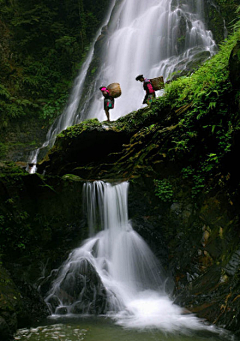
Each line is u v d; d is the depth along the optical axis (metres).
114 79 15.30
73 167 8.09
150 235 6.37
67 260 6.26
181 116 6.89
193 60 12.12
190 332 4.59
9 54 18.72
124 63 15.52
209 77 6.40
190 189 6.18
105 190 6.52
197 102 6.41
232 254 5.17
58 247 6.36
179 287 5.84
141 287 6.21
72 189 6.45
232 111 5.82
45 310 5.50
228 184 5.61
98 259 6.28
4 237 5.99
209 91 6.22
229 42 6.45
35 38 19.81
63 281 6.03
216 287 5.19
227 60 6.22
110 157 7.73
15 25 19.25
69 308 5.68
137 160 7.05
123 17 17.56
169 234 6.21
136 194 6.43
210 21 14.77
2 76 17.83
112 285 6.00
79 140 7.71
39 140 16.55
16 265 5.92
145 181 6.47
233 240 5.27
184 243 5.99
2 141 15.89
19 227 6.14
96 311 5.58
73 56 19.22
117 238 6.40
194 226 5.93
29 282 5.75
